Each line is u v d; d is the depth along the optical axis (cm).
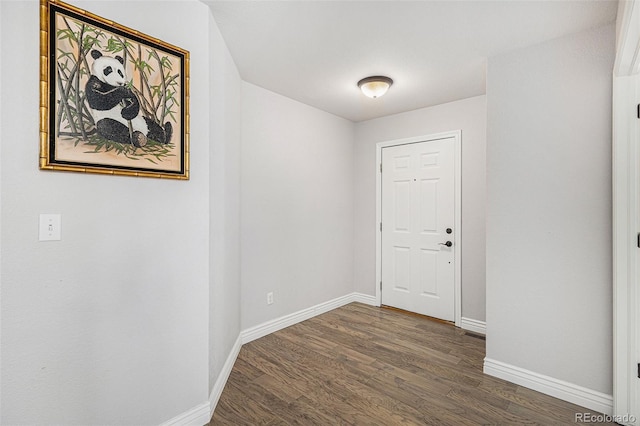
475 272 305
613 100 173
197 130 167
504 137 217
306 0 167
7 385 115
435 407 183
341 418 173
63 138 122
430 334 294
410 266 355
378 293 382
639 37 137
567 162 193
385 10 175
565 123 194
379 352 255
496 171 220
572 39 193
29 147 117
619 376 171
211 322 177
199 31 169
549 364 198
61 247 125
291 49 220
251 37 204
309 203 341
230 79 226
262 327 289
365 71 254
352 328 309
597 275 183
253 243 283
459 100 317
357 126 404
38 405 121
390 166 372
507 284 214
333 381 210
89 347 132
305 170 336
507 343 214
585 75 188
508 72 218
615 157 172
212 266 180
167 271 155
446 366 232
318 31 197
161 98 151
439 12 176
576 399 187
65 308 126
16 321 116
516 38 201
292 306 321
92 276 132
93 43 130
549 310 198
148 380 150
